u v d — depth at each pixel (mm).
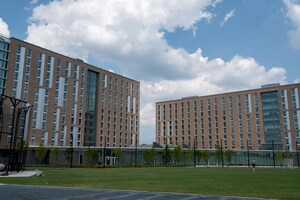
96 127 96000
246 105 112000
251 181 26438
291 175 36625
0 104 40281
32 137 77062
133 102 111500
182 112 125688
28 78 78625
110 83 103250
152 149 79938
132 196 15555
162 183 23953
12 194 15766
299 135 100875
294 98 103938
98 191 17734
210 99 119562
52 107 83375
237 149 104812
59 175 33562
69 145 85812
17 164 41406
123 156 80125
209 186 21484
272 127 106188
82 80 93250
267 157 99562
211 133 116812
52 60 85250
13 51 76312
